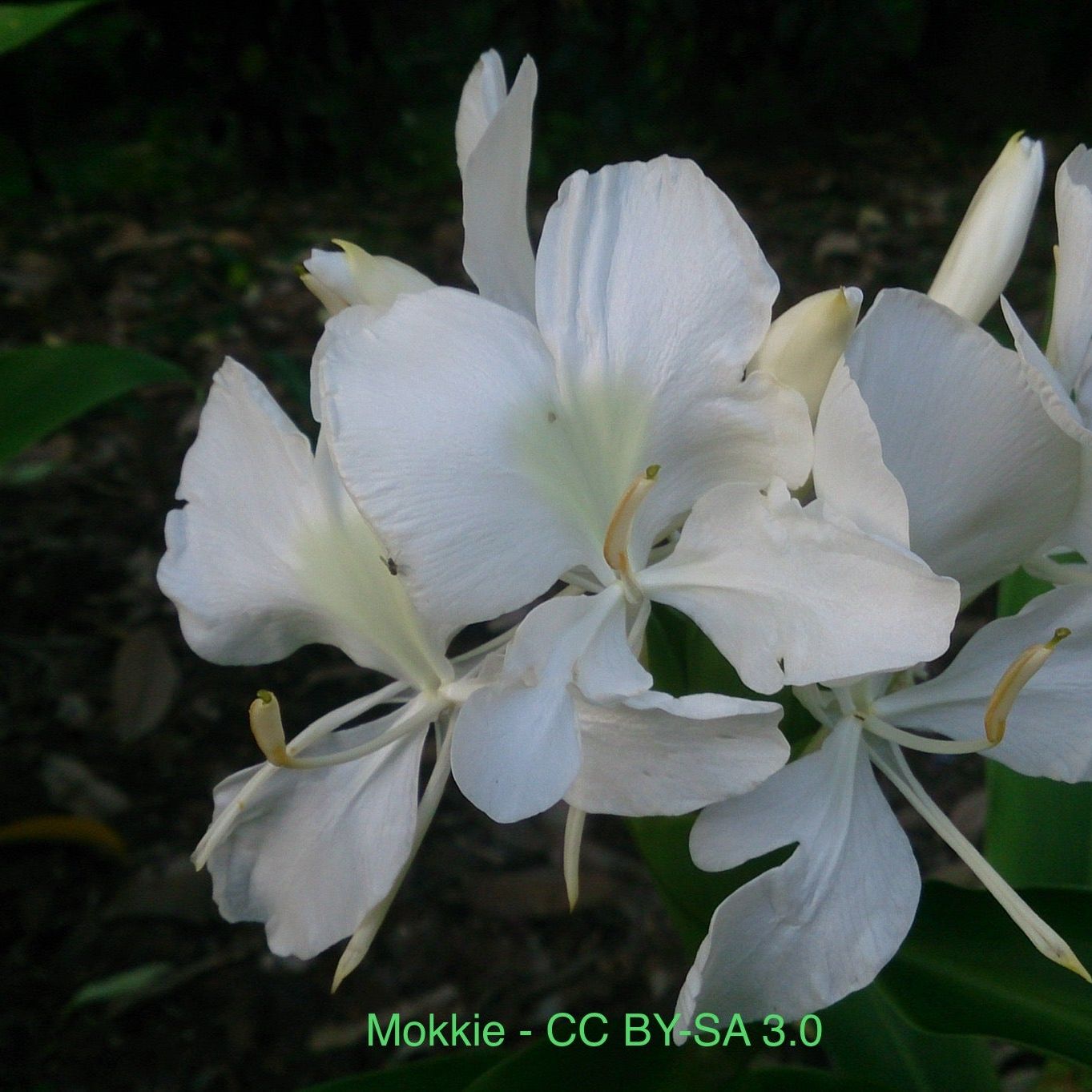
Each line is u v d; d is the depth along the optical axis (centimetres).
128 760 48
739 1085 21
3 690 51
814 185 105
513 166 18
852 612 15
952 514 16
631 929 41
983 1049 26
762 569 16
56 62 102
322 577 18
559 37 104
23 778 46
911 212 99
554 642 16
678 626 19
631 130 108
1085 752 17
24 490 63
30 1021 38
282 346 75
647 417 16
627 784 15
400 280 19
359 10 95
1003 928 20
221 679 52
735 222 16
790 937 16
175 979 40
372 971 40
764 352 16
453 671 18
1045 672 17
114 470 64
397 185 103
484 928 41
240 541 18
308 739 17
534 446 16
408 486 15
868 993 27
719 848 16
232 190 101
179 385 71
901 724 17
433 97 113
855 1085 21
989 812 25
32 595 56
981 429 15
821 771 17
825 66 113
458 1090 22
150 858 44
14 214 94
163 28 92
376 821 18
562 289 16
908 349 15
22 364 27
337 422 15
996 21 115
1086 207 16
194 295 81
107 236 90
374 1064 37
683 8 106
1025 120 115
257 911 19
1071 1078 29
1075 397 16
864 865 16
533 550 16
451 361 16
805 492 17
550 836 45
